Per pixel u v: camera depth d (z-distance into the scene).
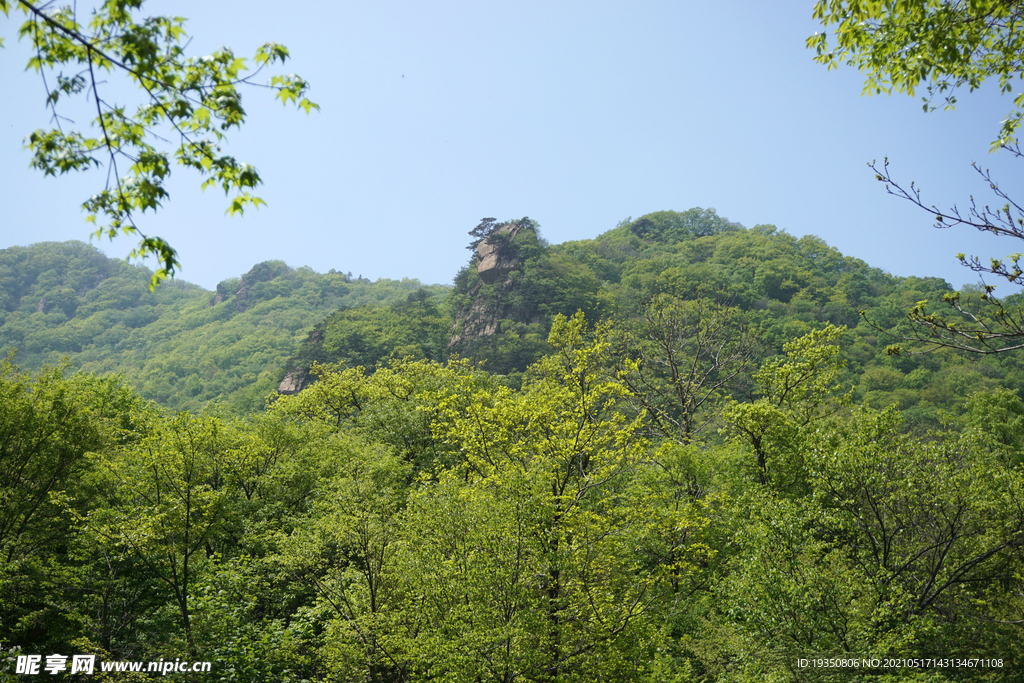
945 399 60.53
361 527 16.58
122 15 4.90
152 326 185.00
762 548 16.03
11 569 13.91
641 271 113.00
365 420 32.25
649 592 17.03
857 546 17.16
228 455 16.61
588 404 17.72
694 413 30.56
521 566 14.93
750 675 13.81
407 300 112.19
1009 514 16.20
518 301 95.88
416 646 14.09
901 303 88.19
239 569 17.48
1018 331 5.22
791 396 25.95
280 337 149.50
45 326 181.38
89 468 17.66
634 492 21.95
